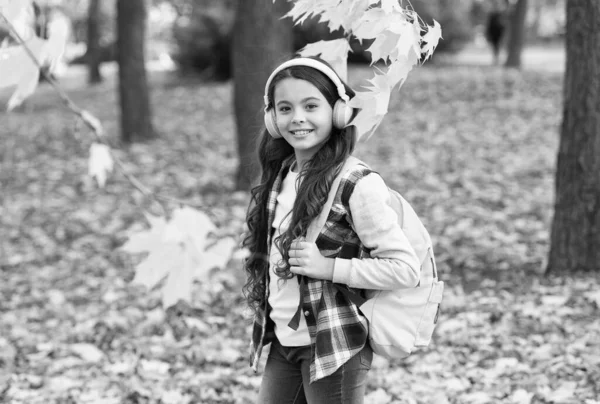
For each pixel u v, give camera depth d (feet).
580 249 20.10
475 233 25.71
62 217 32.71
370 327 8.09
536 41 136.77
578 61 19.49
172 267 7.51
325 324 7.97
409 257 7.85
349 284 7.89
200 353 16.76
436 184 33.68
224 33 79.66
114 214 32.68
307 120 8.05
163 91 75.66
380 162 39.58
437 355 15.90
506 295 19.24
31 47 7.13
